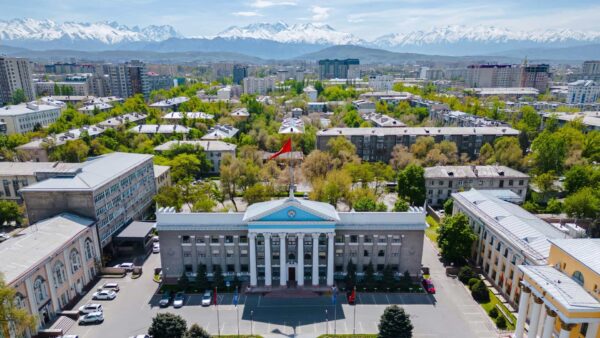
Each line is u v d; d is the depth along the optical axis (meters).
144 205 130.12
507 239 85.69
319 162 150.38
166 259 92.62
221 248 92.12
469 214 105.38
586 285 60.94
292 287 91.00
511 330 76.50
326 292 89.44
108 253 105.50
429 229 123.44
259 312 82.56
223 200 141.00
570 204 116.38
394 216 91.69
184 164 161.25
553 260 69.44
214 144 189.00
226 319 80.31
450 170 143.25
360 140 189.50
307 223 86.75
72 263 87.25
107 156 128.25
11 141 186.62
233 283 91.25
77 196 96.25
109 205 105.81
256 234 88.06
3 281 63.12
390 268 93.38
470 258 105.00
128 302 86.12
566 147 163.50
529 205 129.25
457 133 187.75
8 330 65.56
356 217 91.44
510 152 164.25
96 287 92.31
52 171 107.50
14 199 135.88
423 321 79.38
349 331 76.50
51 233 86.44
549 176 139.25
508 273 86.00
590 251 64.62
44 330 75.06
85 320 78.62
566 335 58.62
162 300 84.88
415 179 136.38
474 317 80.88
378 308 84.00
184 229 90.31
